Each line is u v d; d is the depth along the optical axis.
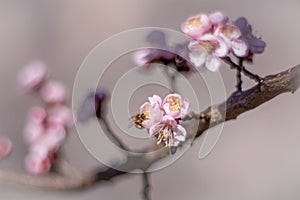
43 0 2.24
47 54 2.14
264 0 2.07
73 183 1.17
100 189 1.83
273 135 1.92
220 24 0.97
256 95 0.98
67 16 2.21
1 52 2.16
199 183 1.86
